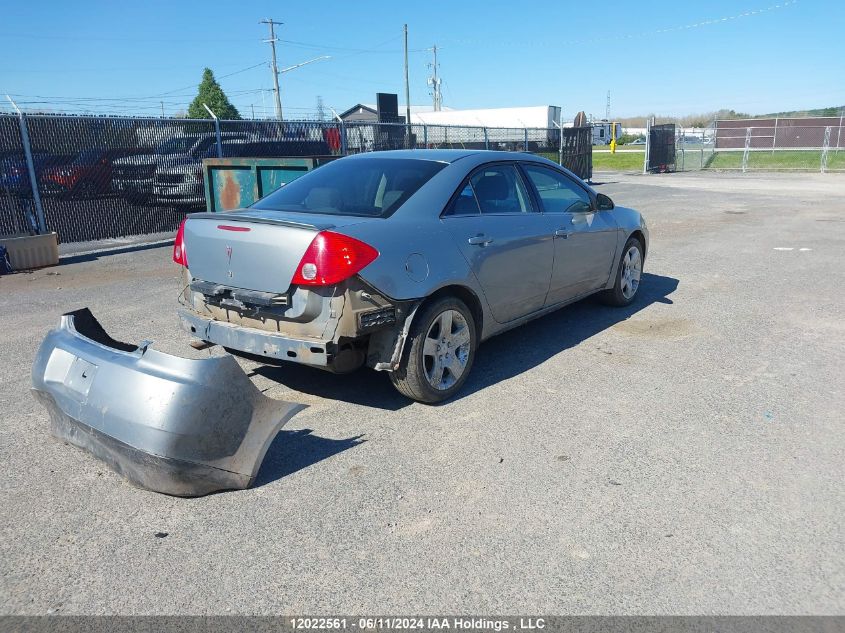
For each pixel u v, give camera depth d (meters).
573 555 2.91
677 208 16.38
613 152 51.31
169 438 3.18
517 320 5.27
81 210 11.13
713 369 5.16
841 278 8.27
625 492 3.41
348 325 3.85
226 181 10.13
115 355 3.45
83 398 3.45
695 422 4.22
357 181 4.77
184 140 12.52
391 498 3.38
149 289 8.23
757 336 5.98
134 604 2.64
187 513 3.26
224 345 4.30
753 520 3.16
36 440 4.04
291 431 4.15
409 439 4.02
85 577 2.80
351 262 3.81
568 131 25.20
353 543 3.01
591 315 6.74
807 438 3.99
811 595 2.66
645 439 3.99
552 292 5.61
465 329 4.60
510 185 5.28
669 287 7.94
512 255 4.96
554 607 2.61
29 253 9.62
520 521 3.17
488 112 37.97
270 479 3.57
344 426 4.21
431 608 2.61
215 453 3.30
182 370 3.27
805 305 7.00
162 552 2.96
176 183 12.52
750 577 2.76
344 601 2.65
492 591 2.70
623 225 6.60
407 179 4.65
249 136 13.59
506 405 4.51
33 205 10.47
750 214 15.02
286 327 4.02
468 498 3.37
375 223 4.11
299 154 14.71
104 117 11.24
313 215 4.34
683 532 3.07
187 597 2.68
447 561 2.88
